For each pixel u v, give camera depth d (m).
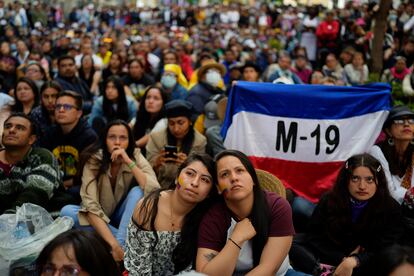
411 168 4.55
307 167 4.86
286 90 4.84
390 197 3.76
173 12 27.84
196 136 5.02
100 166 4.25
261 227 3.06
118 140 4.28
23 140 4.20
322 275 3.66
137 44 13.51
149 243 3.20
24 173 4.25
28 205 3.61
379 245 3.71
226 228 3.15
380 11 9.08
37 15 23.67
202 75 7.38
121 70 10.16
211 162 3.17
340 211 3.77
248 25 23.78
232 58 12.13
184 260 3.20
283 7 24.39
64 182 4.97
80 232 2.31
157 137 5.03
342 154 4.85
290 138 4.84
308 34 14.29
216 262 2.93
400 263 2.41
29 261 3.27
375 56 9.33
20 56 13.08
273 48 15.88
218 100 5.97
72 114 5.00
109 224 4.35
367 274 2.62
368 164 3.69
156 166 4.73
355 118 4.86
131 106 6.90
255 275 2.99
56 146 5.12
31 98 6.29
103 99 6.80
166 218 3.21
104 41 16.45
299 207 4.55
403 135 4.49
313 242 3.91
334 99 4.83
